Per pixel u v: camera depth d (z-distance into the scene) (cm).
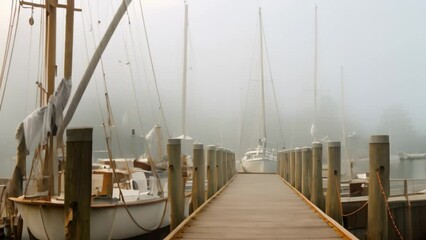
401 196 1702
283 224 884
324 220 927
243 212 1046
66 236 459
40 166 1057
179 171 904
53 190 1058
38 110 1073
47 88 1240
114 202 1130
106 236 1096
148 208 1251
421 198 1659
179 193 898
